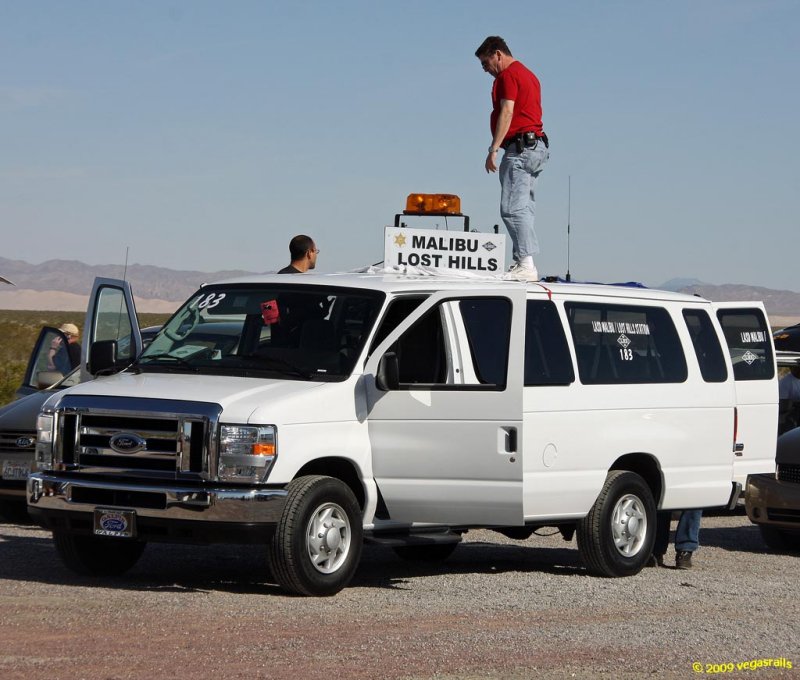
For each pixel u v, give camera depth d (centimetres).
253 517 1024
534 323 1200
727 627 1016
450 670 817
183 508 1027
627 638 948
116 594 1050
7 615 945
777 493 1559
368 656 844
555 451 1181
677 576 1315
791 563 1483
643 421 1288
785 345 2188
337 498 1079
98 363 1214
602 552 1255
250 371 1127
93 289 1349
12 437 1552
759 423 1548
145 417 1055
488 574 1278
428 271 1297
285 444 1043
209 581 1148
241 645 859
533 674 818
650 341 1326
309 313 1162
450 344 1152
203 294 1232
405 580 1205
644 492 1297
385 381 1097
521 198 1450
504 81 1438
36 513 1095
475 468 1115
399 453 1120
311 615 977
